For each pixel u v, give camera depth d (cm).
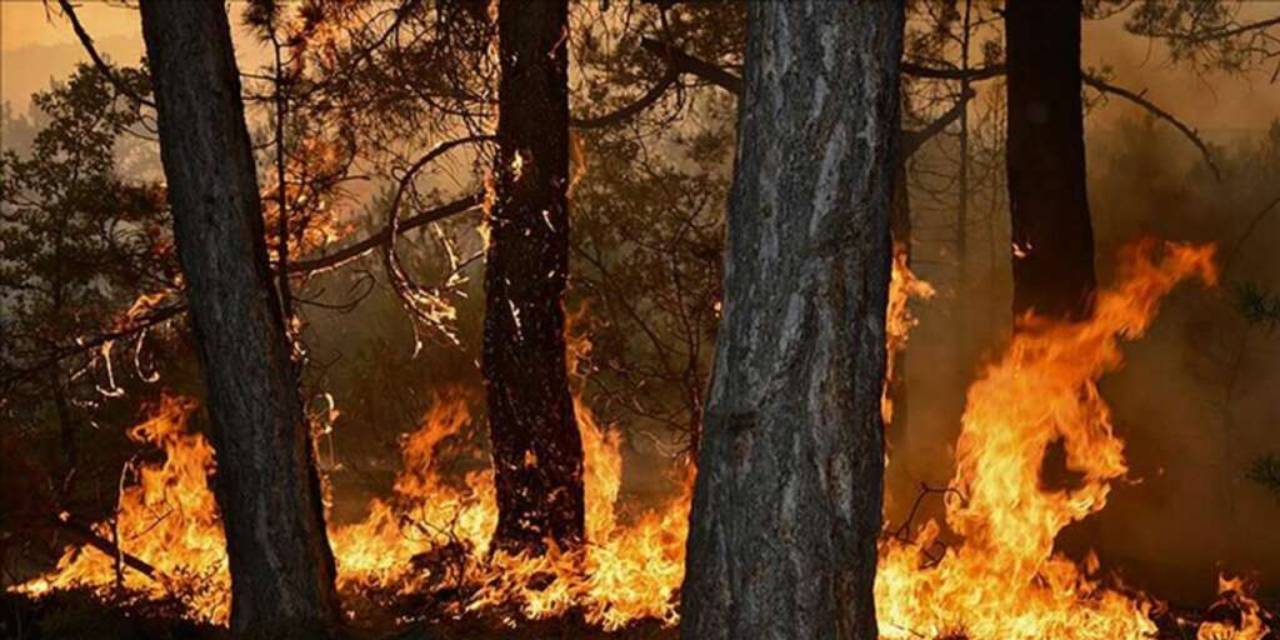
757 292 635
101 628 917
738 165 643
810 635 639
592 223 1584
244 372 870
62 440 1509
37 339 1422
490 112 1201
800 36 623
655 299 1420
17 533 1232
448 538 1238
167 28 854
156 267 1517
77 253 1568
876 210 633
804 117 623
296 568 885
